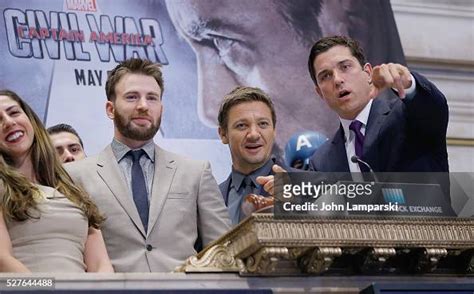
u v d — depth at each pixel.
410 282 2.62
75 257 3.36
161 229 3.88
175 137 5.21
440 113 5.18
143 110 4.24
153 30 5.34
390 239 2.65
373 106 5.36
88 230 3.56
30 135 3.66
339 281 2.68
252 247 2.56
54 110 5.05
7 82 5.02
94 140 5.07
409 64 5.79
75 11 5.22
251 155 5.02
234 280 2.58
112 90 4.33
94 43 5.21
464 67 5.91
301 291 2.61
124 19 5.30
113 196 3.94
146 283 2.52
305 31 5.59
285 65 5.49
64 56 5.14
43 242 3.33
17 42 5.08
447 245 2.71
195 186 4.06
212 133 5.27
